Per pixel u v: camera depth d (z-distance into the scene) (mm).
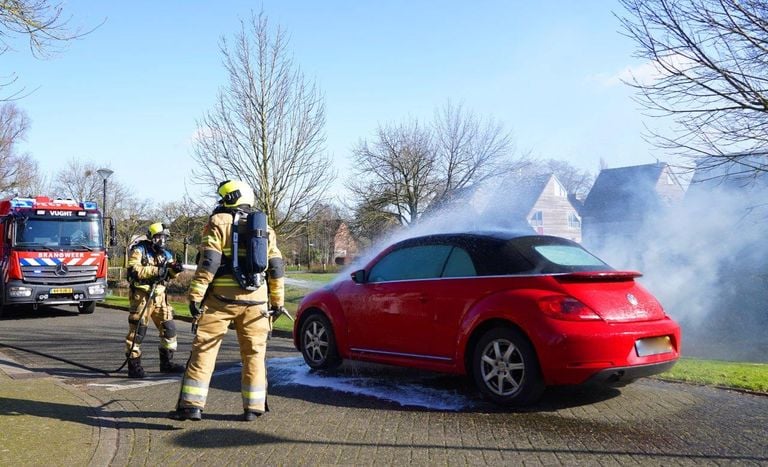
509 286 5156
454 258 5738
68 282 14664
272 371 6945
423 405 5238
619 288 5105
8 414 5113
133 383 6645
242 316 4871
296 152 15828
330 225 36594
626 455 3926
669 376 6164
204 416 5039
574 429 4480
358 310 6352
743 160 9609
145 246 7160
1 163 33375
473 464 3822
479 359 5199
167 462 4004
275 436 4477
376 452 4086
